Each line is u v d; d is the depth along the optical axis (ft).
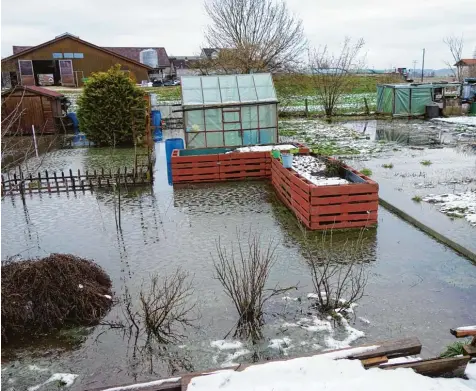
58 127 76.48
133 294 19.63
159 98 105.50
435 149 52.42
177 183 39.83
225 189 37.50
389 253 22.98
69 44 119.34
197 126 46.70
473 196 31.55
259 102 46.85
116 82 61.31
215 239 25.79
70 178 39.37
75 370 14.84
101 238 26.76
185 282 20.42
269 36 100.12
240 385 11.02
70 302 17.90
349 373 11.33
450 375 11.93
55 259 19.10
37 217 31.35
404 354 12.30
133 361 15.16
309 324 16.87
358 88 123.54
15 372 14.83
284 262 22.26
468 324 16.39
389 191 33.73
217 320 17.34
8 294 17.29
